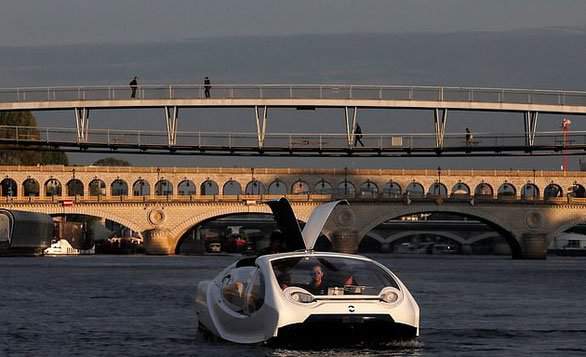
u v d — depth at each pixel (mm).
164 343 91188
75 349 87750
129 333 100625
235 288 88000
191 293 174000
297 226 93000
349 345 82750
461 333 101250
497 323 115125
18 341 94188
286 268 84938
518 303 154875
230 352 81500
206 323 92938
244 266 89812
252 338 84688
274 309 81312
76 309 134250
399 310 82688
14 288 190500
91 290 184125
